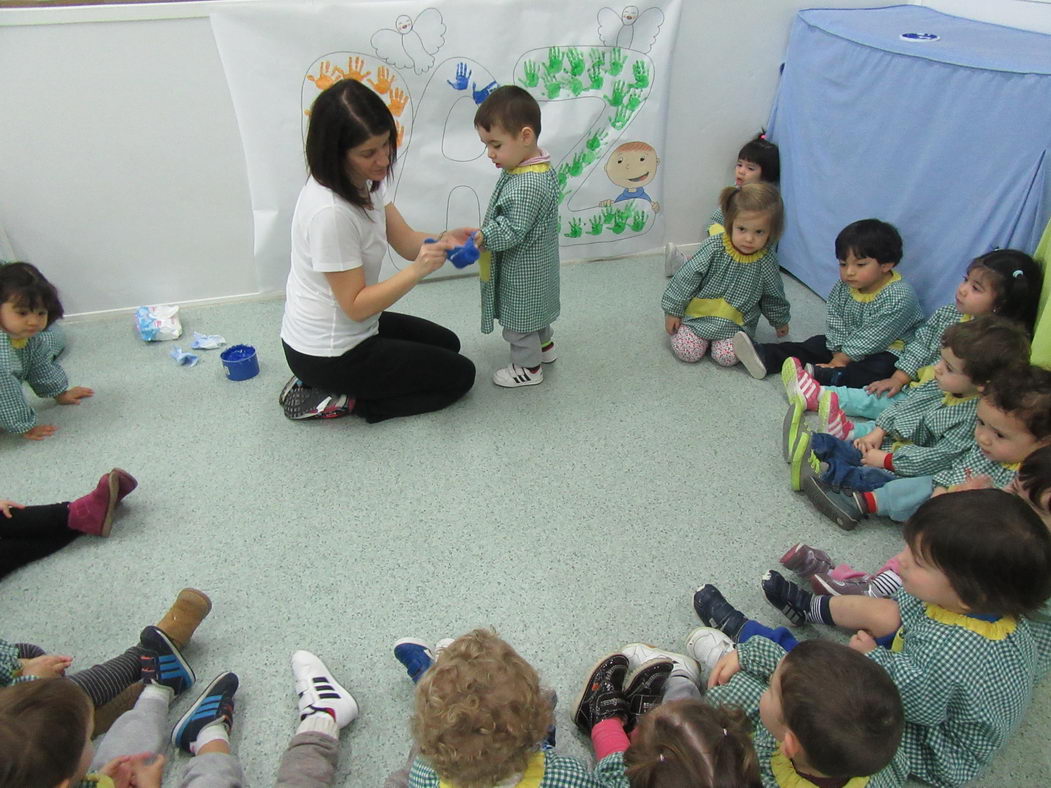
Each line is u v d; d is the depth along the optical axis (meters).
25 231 2.22
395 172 2.40
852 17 2.32
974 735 1.04
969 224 1.88
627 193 2.66
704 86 2.51
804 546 1.45
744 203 1.96
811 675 0.86
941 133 1.91
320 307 1.76
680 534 1.57
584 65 2.36
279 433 1.90
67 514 1.52
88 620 1.38
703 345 2.16
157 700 1.17
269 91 2.17
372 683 1.26
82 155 2.15
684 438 1.86
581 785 0.87
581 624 1.37
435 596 1.42
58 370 1.97
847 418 1.83
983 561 0.94
